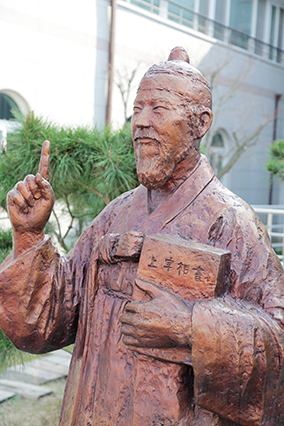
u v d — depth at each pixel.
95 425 1.03
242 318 0.90
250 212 1.07
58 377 3.62
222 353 0.88
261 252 1.02
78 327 1.16
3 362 2.41
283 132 8.80
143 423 0.95
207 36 7.04
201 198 1.06
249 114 7.93
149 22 6.06
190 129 1.05
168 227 1.05
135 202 1.16
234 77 7.62
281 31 8.45
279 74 8.56
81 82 5.30
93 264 1.12
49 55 4.98
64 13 5.07
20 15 4.68
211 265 0.93
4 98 4.82
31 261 1.07
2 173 2.48
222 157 7.29
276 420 0.95
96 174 2.35
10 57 4.66
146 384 0.97
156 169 1.04
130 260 1.04
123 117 5.79
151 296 0.96
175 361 0.94
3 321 1.10
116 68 5.58
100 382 1.05
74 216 2.72
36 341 1.12
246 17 7.86
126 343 0.98
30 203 1.07
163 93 1.02
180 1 6.77
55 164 2.36
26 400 3.23
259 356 0.89
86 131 2.43
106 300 1.09
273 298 0.99
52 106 5.05
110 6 5.50
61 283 1.14
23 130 2.42
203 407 0.91
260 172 8.55
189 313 0.91
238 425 1.00
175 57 1.13
